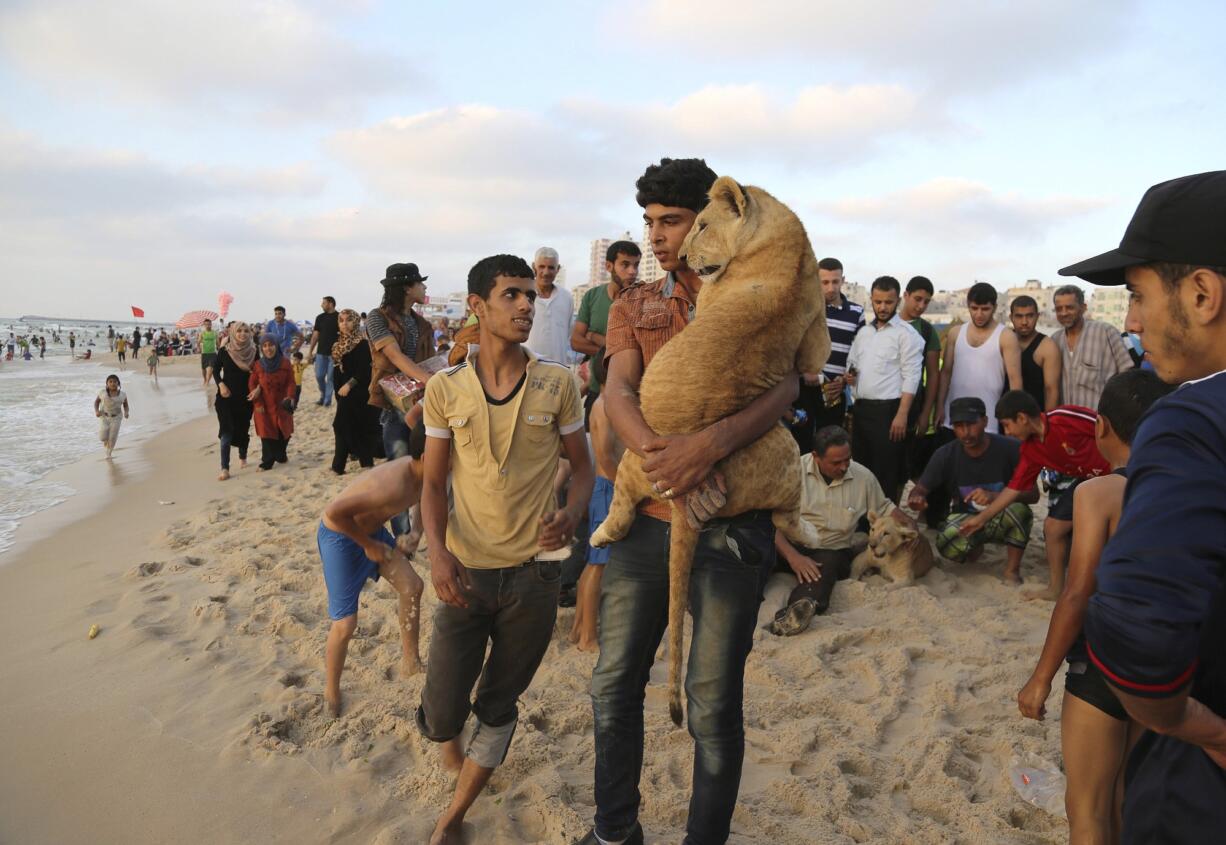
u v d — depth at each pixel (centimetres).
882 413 700
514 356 305
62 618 572
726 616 256
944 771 369
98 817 344
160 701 445
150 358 3303
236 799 355
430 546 296
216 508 880
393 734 408
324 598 585
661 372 247
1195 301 145
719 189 254
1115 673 138
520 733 398
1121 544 138
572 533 307
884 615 548
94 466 1248
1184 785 152
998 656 481
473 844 325
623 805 279
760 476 250
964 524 611
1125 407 266
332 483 997
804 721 415
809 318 252
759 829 331
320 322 1811
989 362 713
